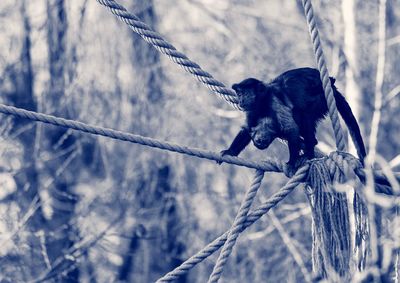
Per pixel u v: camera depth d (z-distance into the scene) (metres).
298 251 36.56
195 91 38.50
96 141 37.34
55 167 37.25
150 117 37.72
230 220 37.09
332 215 17.64
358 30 40.00
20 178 36.53
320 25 40.09
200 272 37.59
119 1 39.25
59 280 35.31
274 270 35.97
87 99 37.50
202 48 40.47
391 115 40.22
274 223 33.19
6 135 36.06
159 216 37.75
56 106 37.59
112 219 36.97
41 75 38.28
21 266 34.09
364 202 17.66
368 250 17.69
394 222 20.11
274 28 41.03
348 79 33.81
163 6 40.66
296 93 19.56
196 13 40.78
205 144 37.62
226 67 39.78
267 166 18.56
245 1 42.44
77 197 36.31
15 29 38.78
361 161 18.52
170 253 38.47
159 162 37.47
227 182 37.81
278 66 39.44
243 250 37.09
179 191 37.47
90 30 37.84
